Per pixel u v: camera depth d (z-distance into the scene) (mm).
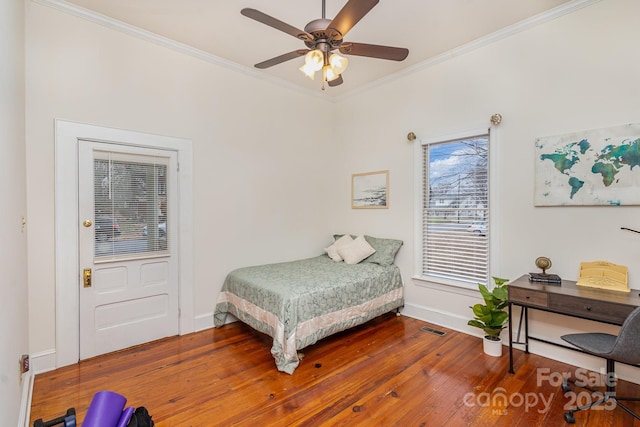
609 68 2357
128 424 1031
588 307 2068
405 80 3752
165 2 2498
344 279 3121
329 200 4664
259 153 3836
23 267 2072
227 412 1977
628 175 2266
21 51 2145
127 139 2840
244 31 2922
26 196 2314
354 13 1756
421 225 3619
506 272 2926
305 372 2467
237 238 3627
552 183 2625
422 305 3602
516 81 2840
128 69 2848
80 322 2623
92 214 2676
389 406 2039
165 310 3113
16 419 1585
